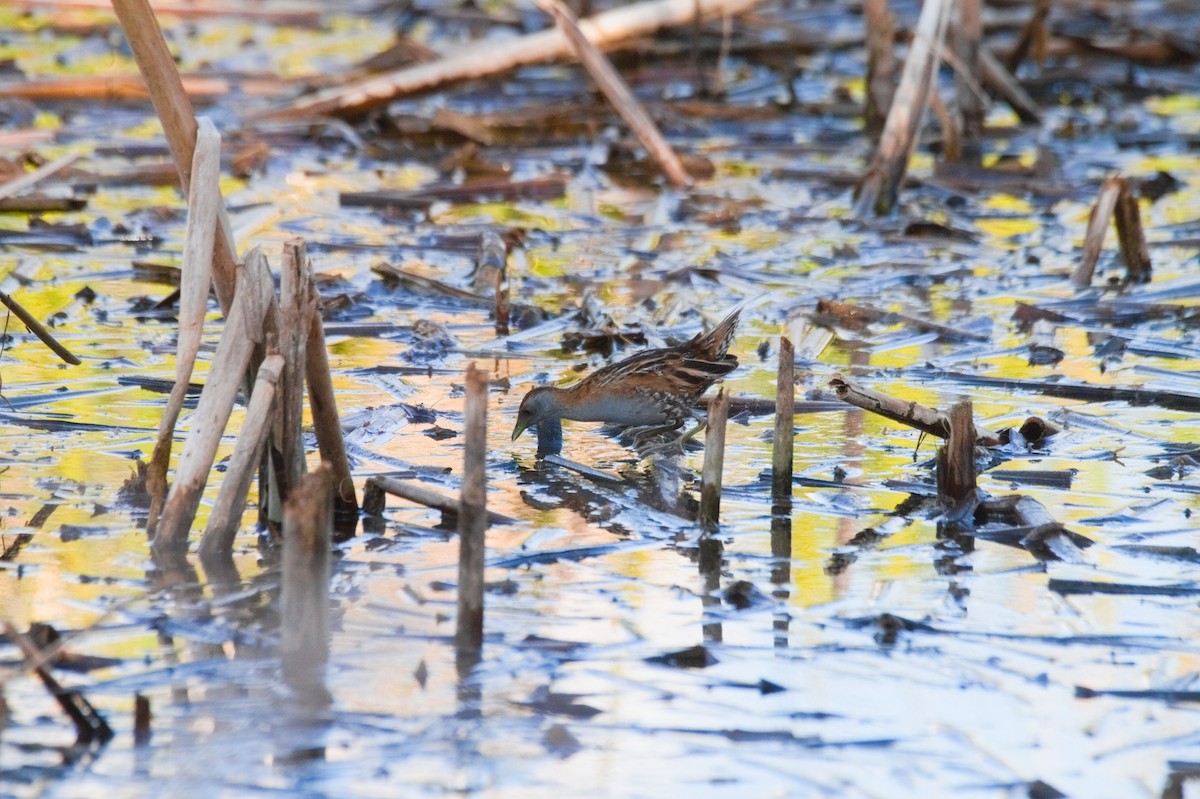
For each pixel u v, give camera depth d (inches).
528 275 614.9
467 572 273.0
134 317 535.8
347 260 629.3
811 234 696.4
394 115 901.2
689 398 410.6
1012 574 317.1
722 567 319.0
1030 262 649.0
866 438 415.8
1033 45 1083.3
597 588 305.7
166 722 245.6
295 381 316.5
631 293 589.3
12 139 796.0
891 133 740.0
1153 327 542.9
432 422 422.3
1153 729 251.8
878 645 281.0
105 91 943.7
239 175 788.0
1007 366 494.9
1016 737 248.8
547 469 389.7
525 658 272.1
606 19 900.0
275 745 240.2
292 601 264.1
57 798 223.1
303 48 1131.3
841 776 236.1
